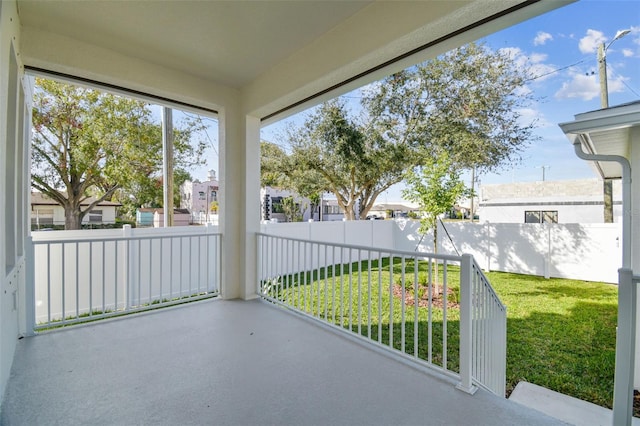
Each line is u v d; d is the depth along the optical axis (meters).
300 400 1.92
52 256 3.83
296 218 11.48
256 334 3.00
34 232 3.70
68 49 2.89
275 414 1.78
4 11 1.82
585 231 6.47
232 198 4.24
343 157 8.12
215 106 4.07
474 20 2.04
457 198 6.12
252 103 3.98
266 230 6.19
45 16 2.56
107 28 2.76
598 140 3.10
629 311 1.62
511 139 7.71
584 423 2.33
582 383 2.91
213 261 5.23
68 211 6.95
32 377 2.17
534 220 11.38
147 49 3.13
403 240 9.04
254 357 2.51
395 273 7.04
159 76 3.48
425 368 2.33
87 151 6.43
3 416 1.74
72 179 6.89
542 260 6.91
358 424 1.69
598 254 6.34
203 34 2.86
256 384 2.10
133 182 7.04
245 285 4.24
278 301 3.98
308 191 9.28
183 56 3.29
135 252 4.42
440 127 7.79
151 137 6.88
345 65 2.68
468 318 2.04
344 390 2.03
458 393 2.00
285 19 2.63
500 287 6.02
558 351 3.52
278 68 3.48
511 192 13.04
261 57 3.33
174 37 2.91
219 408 1.83
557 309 4.79
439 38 2.25
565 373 3.09
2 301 1.85
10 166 2.40
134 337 2.91
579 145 2.96
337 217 15.84
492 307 2.74
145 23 2.68
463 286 2.06
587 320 4.36
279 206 11.88
